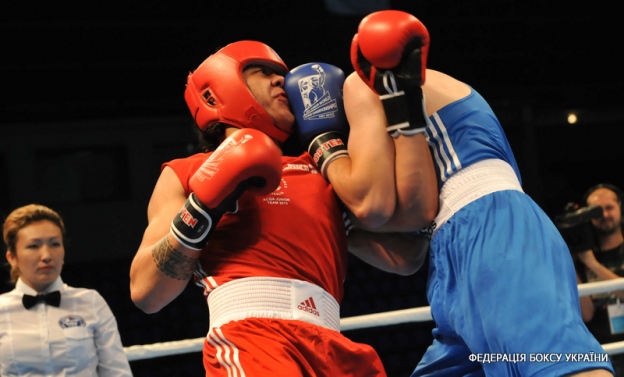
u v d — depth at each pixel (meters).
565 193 9.99
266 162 1.91
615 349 3.13
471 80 9.02
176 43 8.19
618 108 10.03
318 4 8.57
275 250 2.04
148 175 8.54
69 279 7.88
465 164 2.07
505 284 1.89
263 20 8.39
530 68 9.12
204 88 2.25
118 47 8.01
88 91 8.14
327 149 2.14
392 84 1.99
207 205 1.92
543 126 10.04
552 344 1.79
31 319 3.13
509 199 2.02
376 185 2.02
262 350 1.89
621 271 4.17
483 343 1.92
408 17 1.97
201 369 7.20
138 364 7.10
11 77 7.86
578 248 4.04
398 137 2.03
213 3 8.27
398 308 7.88
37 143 8.21
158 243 1.99
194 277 2.19
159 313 7.52
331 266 2.13
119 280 7.94
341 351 1.99
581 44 9.12
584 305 3.97
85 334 3.17
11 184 8.09
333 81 2.22
